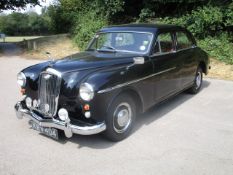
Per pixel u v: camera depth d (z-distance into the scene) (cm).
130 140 493
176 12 1506
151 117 596
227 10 1188
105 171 403
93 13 1773
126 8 1664
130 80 486
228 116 603
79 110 453
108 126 461
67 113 441
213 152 452
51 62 520
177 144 479
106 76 453
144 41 558
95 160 431
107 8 1594
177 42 641
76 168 411
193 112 625
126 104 488
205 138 500
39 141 490
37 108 495
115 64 495
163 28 596
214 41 1170
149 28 576
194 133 520
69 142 486
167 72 587
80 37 1605
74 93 451
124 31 583
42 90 478
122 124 486
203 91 788
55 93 462
